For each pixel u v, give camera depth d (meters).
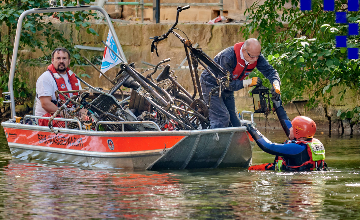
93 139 14.37
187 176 12.79
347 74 19.23
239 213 8.92
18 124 16.30
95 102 15.21
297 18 22.91
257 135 13.91
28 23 26.56
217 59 14.91
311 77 19.20
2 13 26.70
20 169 13.95
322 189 10.84
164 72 16.81
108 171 13.66
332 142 19.42
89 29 27.52
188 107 15.62
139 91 15.81
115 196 10.25
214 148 14.07
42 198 10.07
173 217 8.66
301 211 9.05
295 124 13.68
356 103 23.75
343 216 8.72
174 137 13.53
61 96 16.75
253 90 15.34
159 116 16.30
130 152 13.87
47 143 15.66
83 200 9.91
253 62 14.66
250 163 15.00
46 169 13.96
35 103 17.38
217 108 14.89
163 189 10.98
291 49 18.20
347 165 14.14
